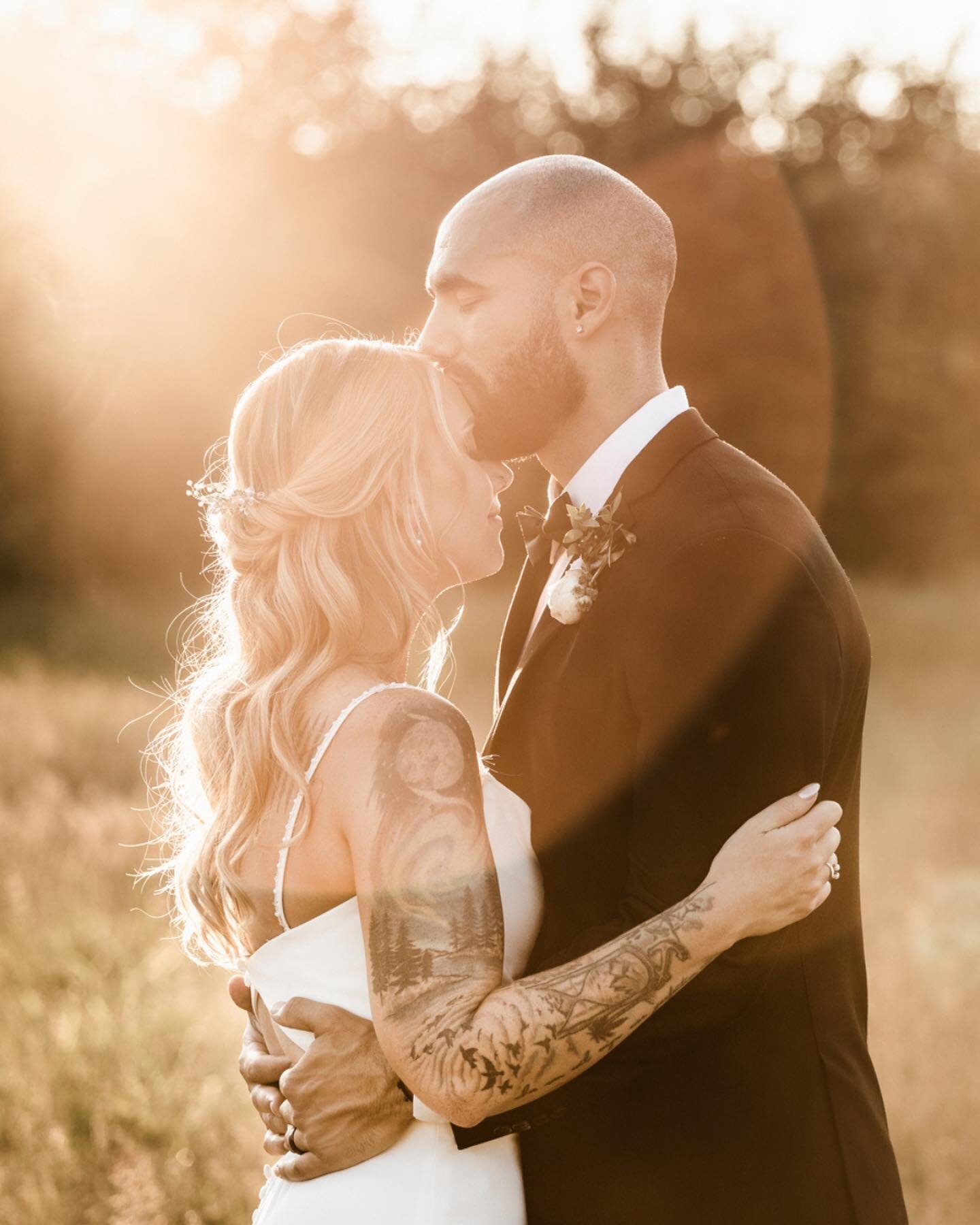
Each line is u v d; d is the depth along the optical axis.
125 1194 3.28
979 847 6.89
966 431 22.12
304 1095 1.76
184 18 18.00
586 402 2.07
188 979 4.75
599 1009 1.62
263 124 19.83
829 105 23.31
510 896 1.92
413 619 1.84
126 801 7.21
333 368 1.87
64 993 4.61
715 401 21.52
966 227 22.31
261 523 1.82
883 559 22.31
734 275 21.56
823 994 1.94
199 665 2.12
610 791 1.91
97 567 17.50
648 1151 1.87
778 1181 1.85
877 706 10.57
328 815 1.71
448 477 1.91
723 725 1.76
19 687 10.20
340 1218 1.76
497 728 2.09
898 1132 3.78
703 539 1.82
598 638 1.92
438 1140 1.81
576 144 23.89
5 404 14.98
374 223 20.36
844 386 21.86
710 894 1.67
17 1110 3.68
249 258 16.70
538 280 2.03
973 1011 4.60
